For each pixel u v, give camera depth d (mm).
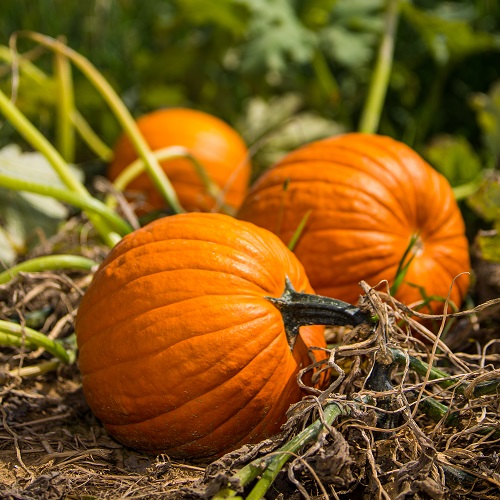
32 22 2074
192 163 1698
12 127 1742
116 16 2244
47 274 1249
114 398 1048
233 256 1049
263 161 2076
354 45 1962
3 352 1272
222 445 1053
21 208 1555
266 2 1917
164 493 992
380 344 1026
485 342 1309
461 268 1267
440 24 1913
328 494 1016
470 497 1018
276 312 1048
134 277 1051
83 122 1932
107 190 1491
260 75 1982
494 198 1421
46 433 1130
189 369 1018
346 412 998
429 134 2146
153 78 2227
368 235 1195
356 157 1233
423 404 1058
